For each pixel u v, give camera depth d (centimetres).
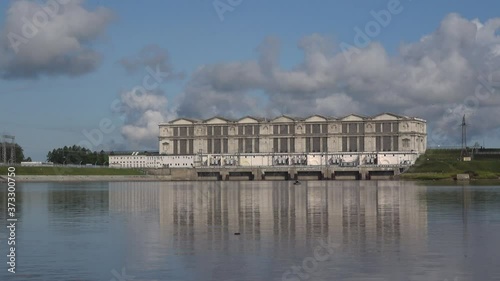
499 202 9100
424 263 3712
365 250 4188
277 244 4497
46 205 8969
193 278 3369
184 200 10306
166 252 4169
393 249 4219
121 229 5553
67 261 3875
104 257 4000
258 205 8806
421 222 5997
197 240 4744
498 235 4941
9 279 3384
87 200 10375
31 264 3784
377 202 9256
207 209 8019
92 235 5119
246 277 3381
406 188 15350
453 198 10306
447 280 3284
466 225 5700
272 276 3403
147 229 5544
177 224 5975
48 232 5359
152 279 3359
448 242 4544
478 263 3706
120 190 15238
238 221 6244
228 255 4028
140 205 8944
